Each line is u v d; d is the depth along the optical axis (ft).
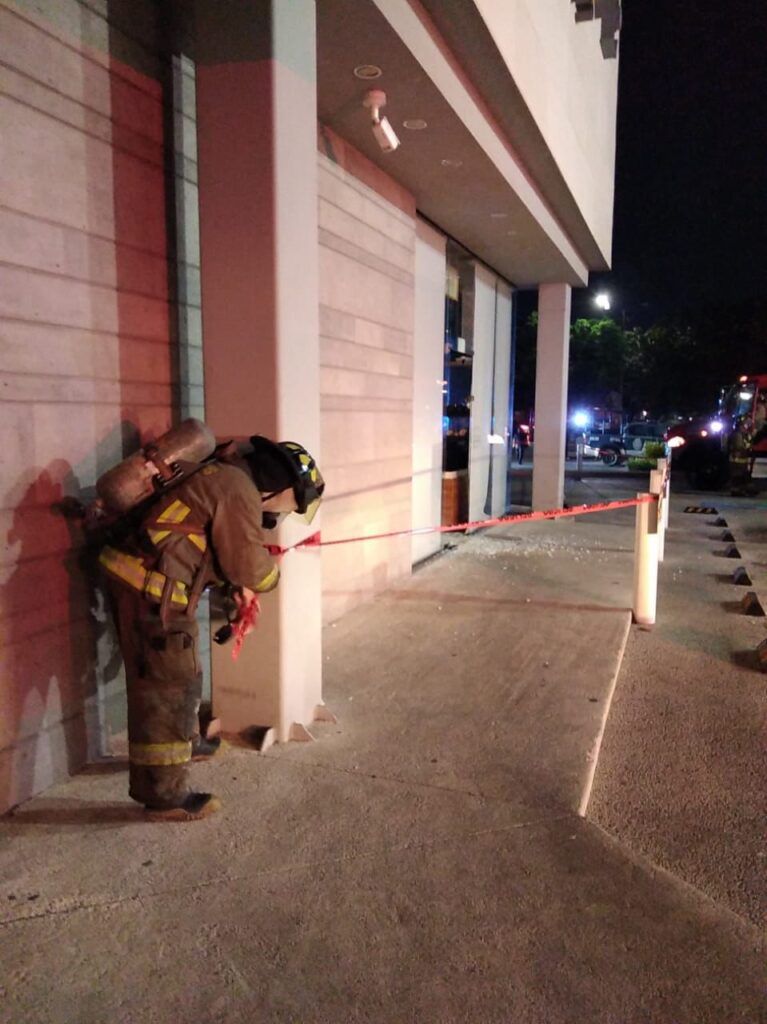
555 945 7.95
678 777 12.42
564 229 31.48
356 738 12.70
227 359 11.64
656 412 179.01
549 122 22.22
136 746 9.76
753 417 58.39
